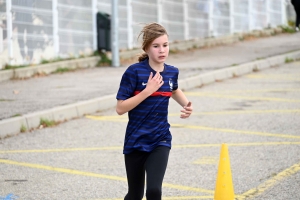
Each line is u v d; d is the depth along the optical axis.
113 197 17.20
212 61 46.22
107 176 19.41
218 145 23.14
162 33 13.10
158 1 52.78
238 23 65.00
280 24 74.31
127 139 13.40
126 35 49.31
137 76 13.24
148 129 13.23
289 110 29.16
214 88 36.56
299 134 24.42
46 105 29.67
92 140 24.70
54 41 42.88
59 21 43.25
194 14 57.75
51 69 41.59
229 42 60.84
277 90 34.75
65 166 20.77
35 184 18.67
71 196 17.38
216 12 60.97
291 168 19.31
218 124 26.84
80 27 45.22
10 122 25.84
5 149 23.47
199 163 20.58
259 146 22.62
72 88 35.06
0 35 38.62
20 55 40.19
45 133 26.19
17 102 30.75
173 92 13.94
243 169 19.50
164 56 13.19
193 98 33.44
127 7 49.19
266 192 16.97
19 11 39.75
